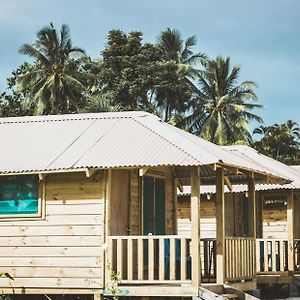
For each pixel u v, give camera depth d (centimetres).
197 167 1644
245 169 1775
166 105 6031
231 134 5994
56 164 1680
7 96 5597
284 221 2781
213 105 6047
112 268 1667
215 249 1866
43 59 5434
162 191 1958
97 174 1694
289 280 2247
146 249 1836
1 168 1716
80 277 1677
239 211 2562
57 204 1714
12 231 1734
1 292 1720
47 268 1702
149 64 5831
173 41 6431
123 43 5981
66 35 5525
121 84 5728
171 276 1638
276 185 2333
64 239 1700
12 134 1881
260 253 2297
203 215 2598
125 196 1791
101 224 1678
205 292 1586
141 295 1625
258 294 1922
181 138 1705
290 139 6969
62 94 5447
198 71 6103
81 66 5953
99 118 1883
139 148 1684
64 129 1864
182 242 1639
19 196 1741
